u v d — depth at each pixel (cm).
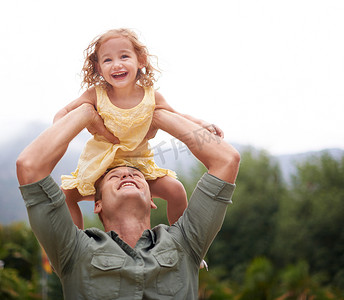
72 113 273
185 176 2158
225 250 2359
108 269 246
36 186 246
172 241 265
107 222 276
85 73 293
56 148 254
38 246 1839
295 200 2375
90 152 292
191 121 284
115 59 277
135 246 263
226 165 269
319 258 2197
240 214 2408
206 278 1691
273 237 2347
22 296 1450
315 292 1596
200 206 270
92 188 284
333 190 2327
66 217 254
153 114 290
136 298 244
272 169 2594
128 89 285
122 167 286
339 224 2194
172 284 256
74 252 254
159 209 1964
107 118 281
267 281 1589
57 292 1838
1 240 1861
